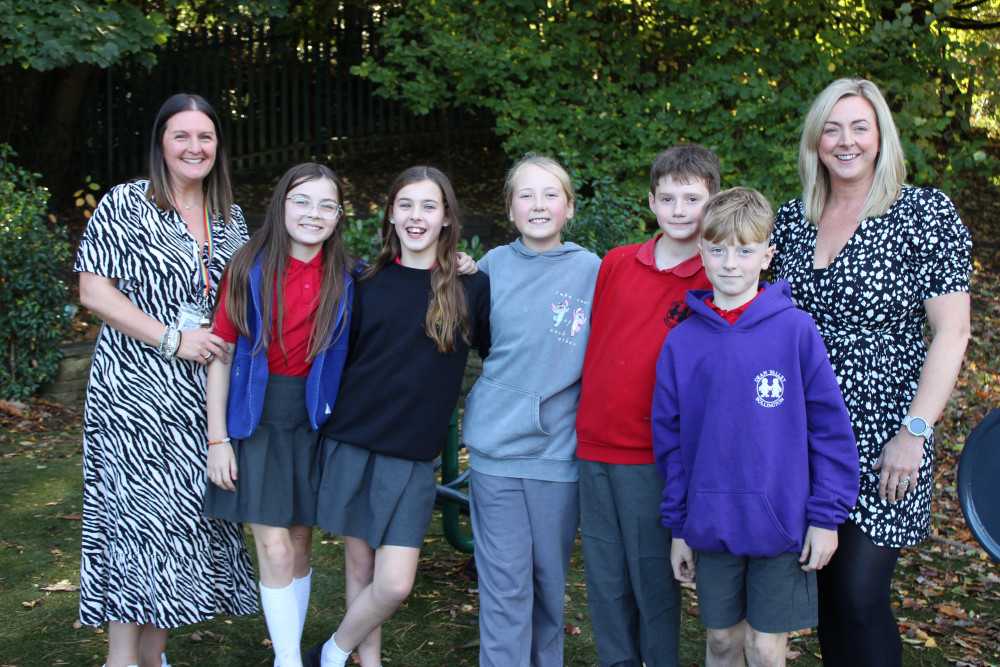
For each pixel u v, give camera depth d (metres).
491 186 11.45
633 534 2.42
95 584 2.60
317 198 2.47
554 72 7.46
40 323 6.44
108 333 2.56
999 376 6.48
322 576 3.70
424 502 2.53
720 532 2.19
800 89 7.12
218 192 2.71
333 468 2.54
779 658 2.24
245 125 11.55
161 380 2.53
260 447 2.51
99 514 2.61
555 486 2.54
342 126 12.25
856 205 2.35
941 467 5.15
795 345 2.19
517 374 2.54
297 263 2.54
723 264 2.22
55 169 9.95
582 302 2.57
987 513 2.22
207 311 2.59
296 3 10.71
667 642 2.46
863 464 2.25
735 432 2.20
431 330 2.47
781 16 7.19
